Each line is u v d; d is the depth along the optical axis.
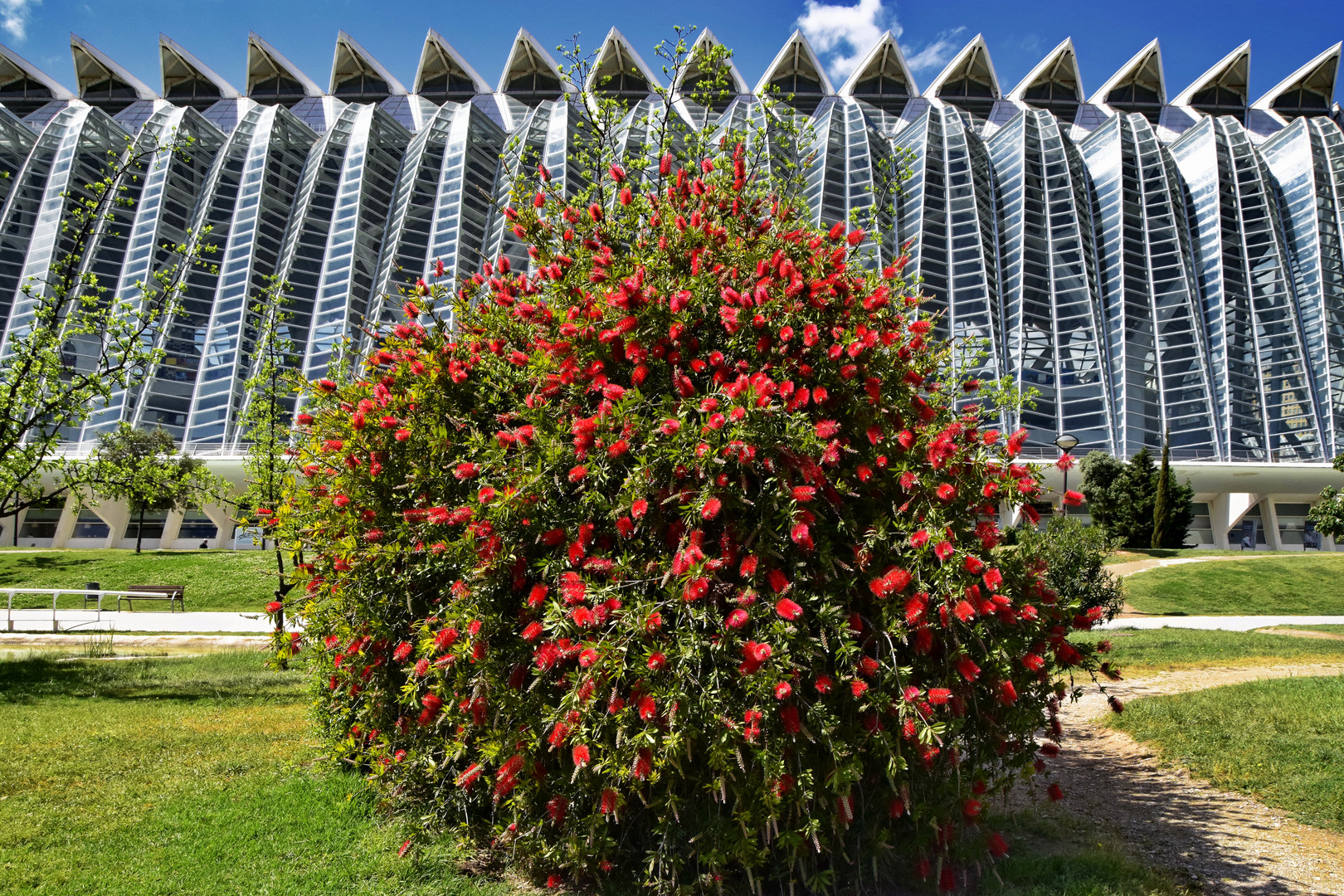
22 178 52.66
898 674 3.56
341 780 5.63
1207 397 48.09
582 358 4.28
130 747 6.59
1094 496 39.53
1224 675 10.36
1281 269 52.16
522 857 4.35
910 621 3.57
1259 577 29.91
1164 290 51.69
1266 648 13.50
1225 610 26.41
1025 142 57.00
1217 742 6.79
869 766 4.12
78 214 12.19
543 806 4.38
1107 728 7.62
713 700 3.47
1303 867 4.53
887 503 4.07
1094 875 4.19
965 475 4.06
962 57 77.81
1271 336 50.72
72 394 11.40
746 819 3.61
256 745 6.82
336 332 48.41
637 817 4.24
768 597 3.62
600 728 3.63
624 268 4.60
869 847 4.15
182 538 46.78
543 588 3.90
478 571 4.04
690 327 4.23
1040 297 50.88
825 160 54.06
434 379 5.01
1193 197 57.44
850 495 3.92
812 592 3.77
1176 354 49.62
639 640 3.54
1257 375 49.91
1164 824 5.23
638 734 3.45
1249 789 5.75
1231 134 60.03
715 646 3.47
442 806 4.77
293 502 5.76
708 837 3.83
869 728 3.63
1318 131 59.41
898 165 8.48
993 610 3.73
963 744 4.54
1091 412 47.03
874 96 76.31
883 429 4.04
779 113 8.43
